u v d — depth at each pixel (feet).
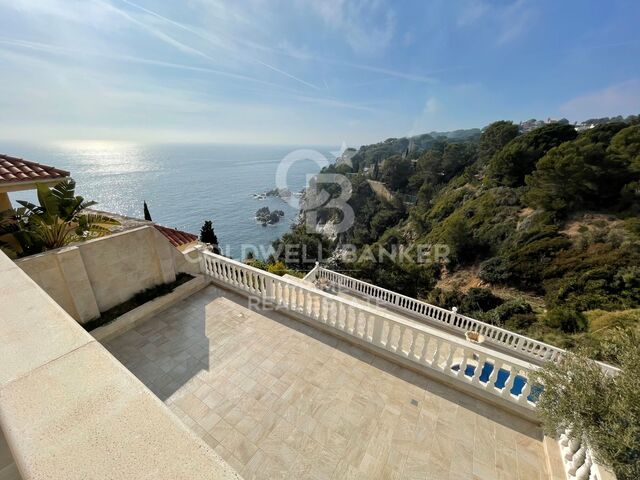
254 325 17.63
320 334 16.99
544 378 9.31
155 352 15.16
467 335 26.78
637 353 7.77
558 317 40.11
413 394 13.24
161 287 20.03
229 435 11.00
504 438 11.45
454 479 9.94
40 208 17.04
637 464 6.77
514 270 57.21
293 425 11.47
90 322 16.20
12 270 5.80
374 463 10.27
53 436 2.65
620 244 49.03
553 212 62.34
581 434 7.97
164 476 2.36
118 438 2.66
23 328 4.03
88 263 16.29
